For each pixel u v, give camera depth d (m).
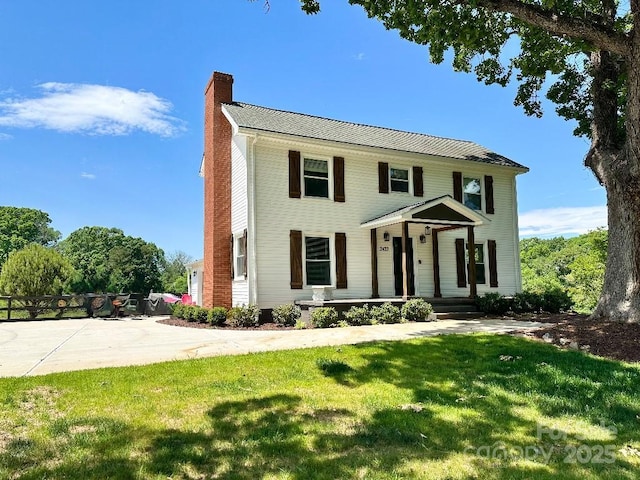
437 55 9.65
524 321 11.59
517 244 18.06
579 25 8.30
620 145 10.32
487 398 4.93
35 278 18.25
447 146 18.41
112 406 4.58
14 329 12.41
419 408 4.58
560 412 4.53
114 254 46.19
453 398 4.95
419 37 9.20
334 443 3.66
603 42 8.38
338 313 12.48
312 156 14.70
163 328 12.56
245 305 13.43
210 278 15.16
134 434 3.83
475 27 8.87
